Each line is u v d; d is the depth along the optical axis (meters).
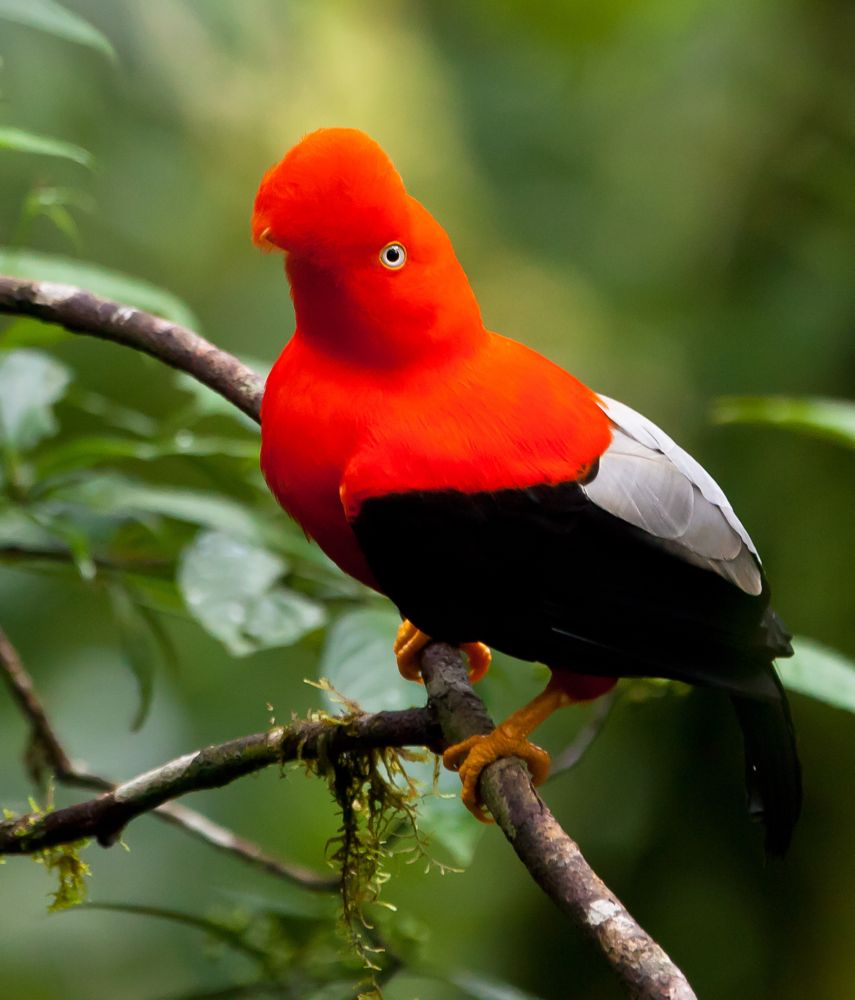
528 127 15.29
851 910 10.09
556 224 14.83
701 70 14.62
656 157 14.77
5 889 11.99
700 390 12.04
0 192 11.63
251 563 7.40
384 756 6.29
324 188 5.80
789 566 10.66
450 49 15.33
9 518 8.40
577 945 11.07
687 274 13.76
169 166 12.30
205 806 12.36
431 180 14.12
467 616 6.15
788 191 12.73
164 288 12.88
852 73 13.12
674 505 6.14
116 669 12.13
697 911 10.18
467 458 5.94
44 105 11.27
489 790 5.62
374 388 6.05
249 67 12.25
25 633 12.00
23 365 8.01
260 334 13.20
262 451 6.37
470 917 11.65
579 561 6.00
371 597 8.01
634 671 6.17
